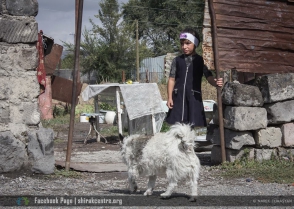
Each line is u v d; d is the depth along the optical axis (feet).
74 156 36.01
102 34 145.38
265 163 29.58
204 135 42.52
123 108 49.21
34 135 26.89
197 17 177.06
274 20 31.78
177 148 20.02
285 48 32.09
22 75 27.07
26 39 26.99
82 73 141.69
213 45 30.14
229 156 30.07
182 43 26.25
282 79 29.99
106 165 29.50
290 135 30.40
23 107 27.07
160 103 42.73
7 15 26.91
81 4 28.45
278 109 29.94
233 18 30.83
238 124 29.01
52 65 33.45
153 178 21.81
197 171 20.45
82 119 68.95
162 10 188.44
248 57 31.24
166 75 111.55
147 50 149.07
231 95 29.53
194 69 26.22
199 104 26.21
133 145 21.47
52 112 74.02
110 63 139.44
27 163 26.91
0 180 25.38
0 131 26.63
